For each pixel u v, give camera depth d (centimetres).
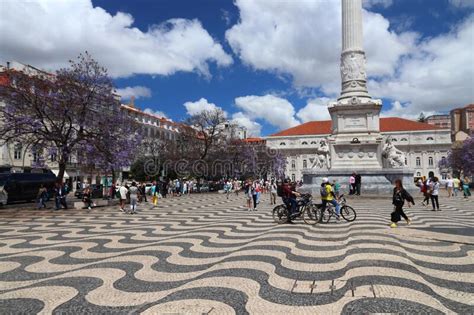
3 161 3550
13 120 1766
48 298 414
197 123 4281
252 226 996
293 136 8656
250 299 397
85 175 4362
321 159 2311
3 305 394
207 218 1246
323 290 423
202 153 4419
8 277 508
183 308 373
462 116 10750
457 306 368
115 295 420
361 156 2248
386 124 8412
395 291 413
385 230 838
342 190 2102
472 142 4947
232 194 3562
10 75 1827
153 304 388
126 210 1655
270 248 670
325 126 8700
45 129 1853
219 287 442
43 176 2236
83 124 1909
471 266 515
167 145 4825
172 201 2381
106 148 1933
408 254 591
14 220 1288
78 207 1830
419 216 1155
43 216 1429
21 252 689
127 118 2077
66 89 1844
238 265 548
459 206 1562
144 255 636
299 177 8512
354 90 2330
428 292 409
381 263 535
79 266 565
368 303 377
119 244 755
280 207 1055
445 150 7781
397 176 2089
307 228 919
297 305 377
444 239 709
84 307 383
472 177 5716
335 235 794
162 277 493
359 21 2370
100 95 1939
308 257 588
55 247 736
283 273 499
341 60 2408
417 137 7962
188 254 638
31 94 1809
